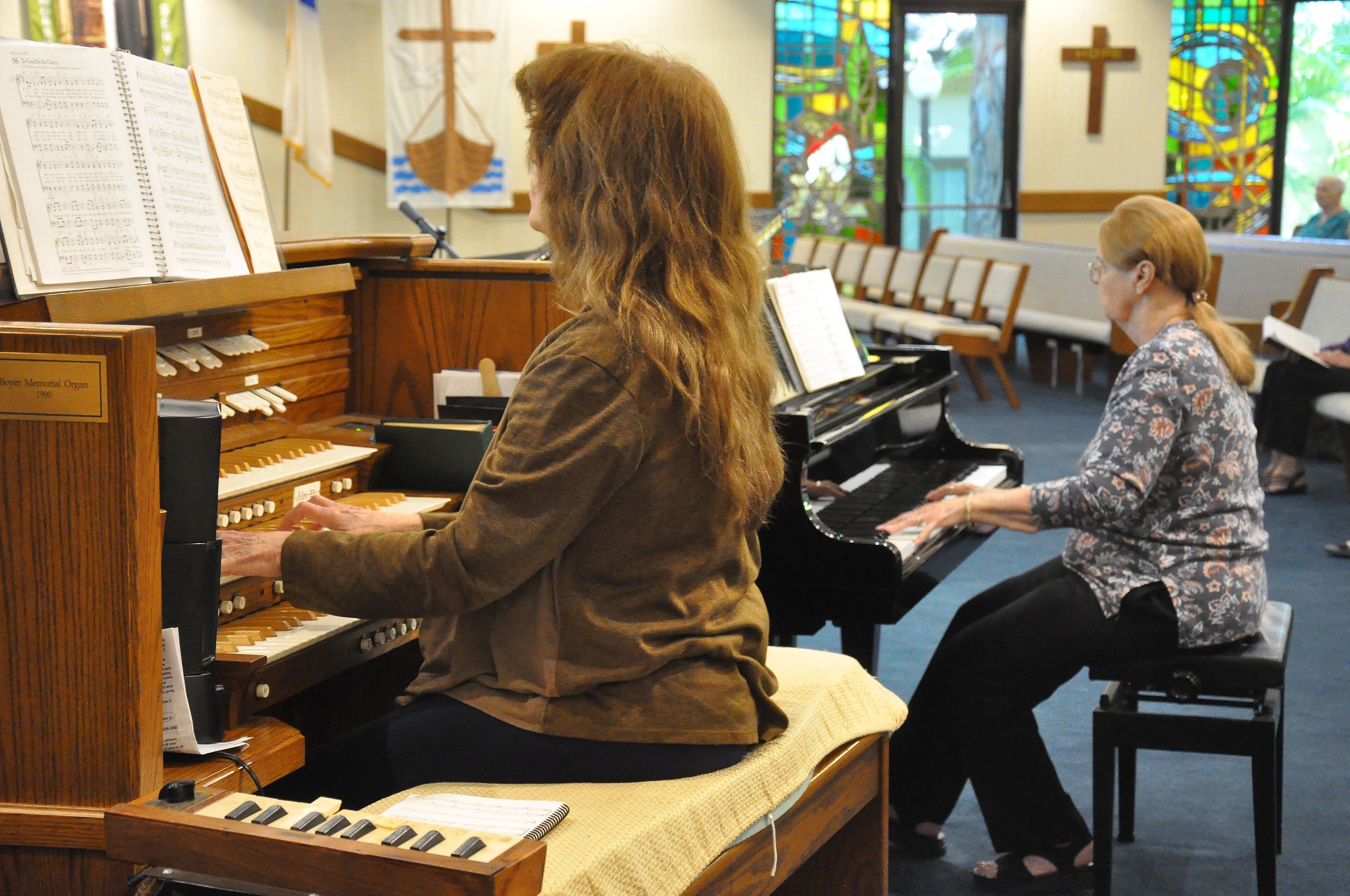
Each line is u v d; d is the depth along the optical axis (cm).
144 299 175
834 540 266
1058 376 946
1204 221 1259
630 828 148
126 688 135
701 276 152
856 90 1203
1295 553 516
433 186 1070
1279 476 616
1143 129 1235
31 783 137
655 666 156
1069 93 1223
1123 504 239
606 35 1150
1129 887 257
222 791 143
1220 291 834
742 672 165
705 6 1161
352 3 1078
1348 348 581
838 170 1212
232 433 224
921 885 260
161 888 132
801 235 1215
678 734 158
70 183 173
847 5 1190
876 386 343
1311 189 1253
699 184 153
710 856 156
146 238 182
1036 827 259
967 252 1038
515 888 121
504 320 268
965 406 854
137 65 190
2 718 136
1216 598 242
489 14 1059
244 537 158
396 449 232
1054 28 1211
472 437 228
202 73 205
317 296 256
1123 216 255
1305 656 399
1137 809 297
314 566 153
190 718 149
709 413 151
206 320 220
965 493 267
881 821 211
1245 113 1244
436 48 1052
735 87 1178
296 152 996
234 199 204
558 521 147
